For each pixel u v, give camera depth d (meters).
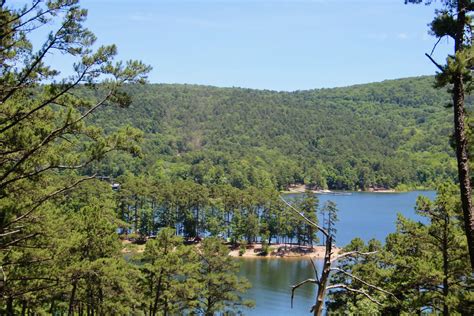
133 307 36.25
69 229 22.27
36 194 18.84
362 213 154.50
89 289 30.83
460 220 22.62
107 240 29.39
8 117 15.55
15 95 16.95
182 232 117.44
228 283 40.84
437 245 22.83
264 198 109.88
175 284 36.28
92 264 22.45
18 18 14.09
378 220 139.50
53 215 20.28
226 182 191.00
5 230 17.47
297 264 90.25
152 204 116.44
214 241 41.94
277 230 104.44
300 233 101.25
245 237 109.50
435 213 22.48
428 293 21.59
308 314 56.62
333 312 35.75
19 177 15.59
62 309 38.28
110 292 30.98
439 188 23.02
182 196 110.94
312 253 99.12
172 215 113.62
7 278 17.88
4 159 15.98
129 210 112.69
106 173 173.25
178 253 36.28
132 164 194.12
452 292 22.09
